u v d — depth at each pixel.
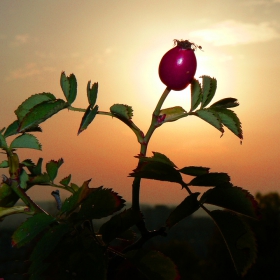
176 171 0.16
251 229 0.15
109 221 0.15
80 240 0.14
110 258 0.16
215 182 0.16
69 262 0.14
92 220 0.15
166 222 0.15
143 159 0.17
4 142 0.17
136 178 0.17
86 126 0.17
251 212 0.15
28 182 0.17
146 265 0.15
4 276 0.13
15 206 0.16
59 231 0.14
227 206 0.15
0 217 0.16
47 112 0.17
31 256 0.13
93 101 0.17
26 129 0.17
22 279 0.13
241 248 0.15
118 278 0.16
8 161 0.17
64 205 0.14
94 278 0.14
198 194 0.15
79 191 0.15
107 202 0.14
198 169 0.16
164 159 0.17
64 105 0.17
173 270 0.15
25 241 0.14
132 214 0.15
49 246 0.13
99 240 0.15
